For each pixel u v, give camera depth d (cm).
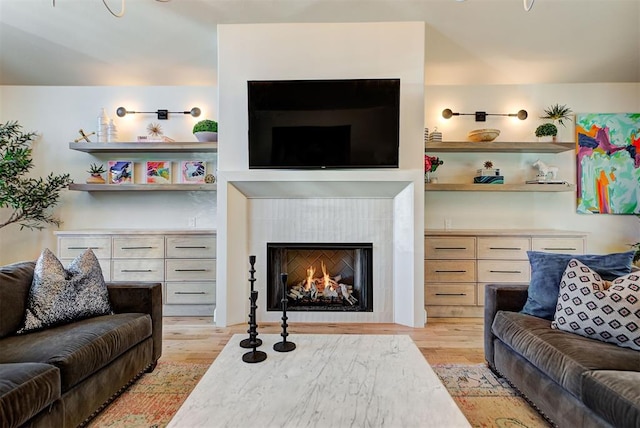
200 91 404
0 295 179
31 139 398
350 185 321
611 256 210
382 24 322
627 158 394
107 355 177
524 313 217
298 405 127
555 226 398
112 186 368
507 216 400
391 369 156
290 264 365
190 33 337
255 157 316
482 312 346
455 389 210
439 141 370
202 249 350
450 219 401
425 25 324
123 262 351
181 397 200
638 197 393
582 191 396
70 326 188
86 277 211
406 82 322
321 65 324
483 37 334
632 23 315
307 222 335
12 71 379
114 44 348
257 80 320
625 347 166
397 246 331
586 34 328
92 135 395
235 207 327
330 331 311
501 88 397
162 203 406
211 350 268
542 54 352
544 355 170
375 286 334
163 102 404
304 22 324
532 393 181
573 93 396
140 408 189
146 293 227
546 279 214
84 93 402
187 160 403
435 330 313
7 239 401
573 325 183
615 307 173
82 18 319
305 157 315
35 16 317
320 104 312
